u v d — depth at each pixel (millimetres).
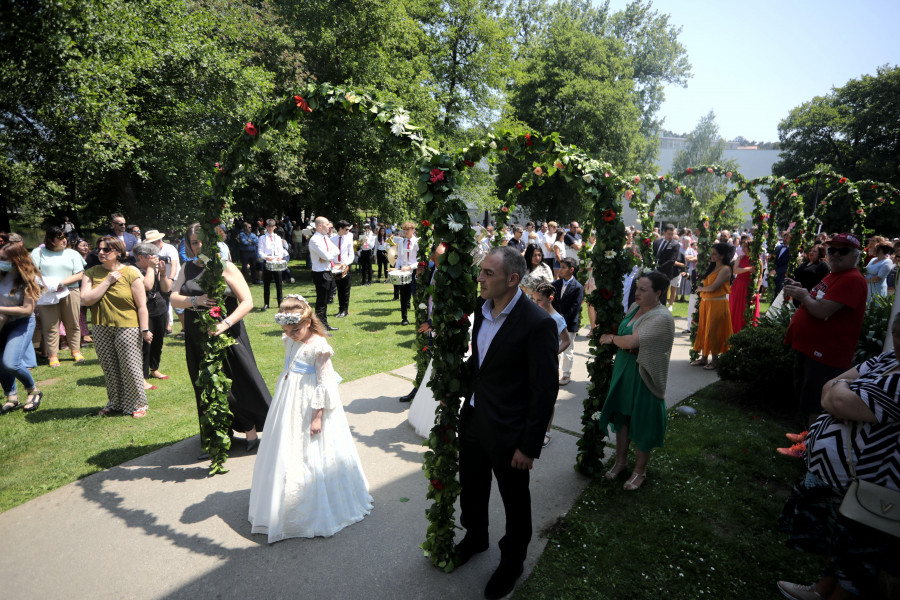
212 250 3699
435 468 2816
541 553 3047
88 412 5141
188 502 3562
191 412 5180
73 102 9977
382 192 19172
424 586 2770
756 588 2775
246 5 16844
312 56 18625
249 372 4035
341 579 2812
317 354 3150
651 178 9023
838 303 3977
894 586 2152
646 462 3730
